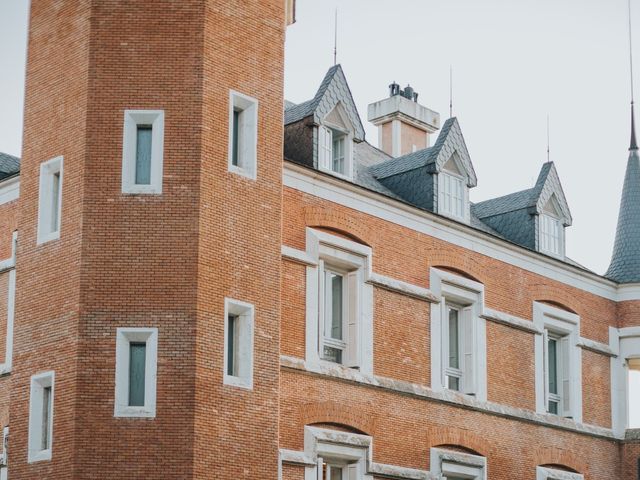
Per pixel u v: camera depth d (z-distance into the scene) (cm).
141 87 2922
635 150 4447
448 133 3797
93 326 2808
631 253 4325
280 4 3169
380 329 3459
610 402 4194
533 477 3828
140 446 2745
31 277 2984
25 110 3123
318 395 3244
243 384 2880
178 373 2778
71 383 2791
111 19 2958
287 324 3209
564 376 4078
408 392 3469
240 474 2830
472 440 3650
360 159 4009
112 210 2862
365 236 3472
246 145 3022
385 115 4625
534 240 4047
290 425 3158
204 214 2870
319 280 3334
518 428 3816
